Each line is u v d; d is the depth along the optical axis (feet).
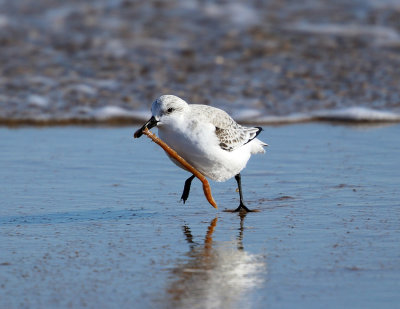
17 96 59.41
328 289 24.00
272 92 61.26
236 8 81.46
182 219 33.37
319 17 79.87
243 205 34.91
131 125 55.52
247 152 34.68
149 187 39.34
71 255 27.84
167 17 78.59
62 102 58.85
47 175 41.45
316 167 42.91
